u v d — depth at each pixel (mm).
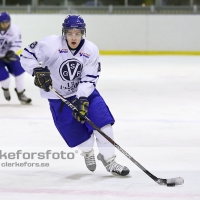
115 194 9930
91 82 11148
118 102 23609
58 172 11820
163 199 9562
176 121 18766
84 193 10016
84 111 10719
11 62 23016
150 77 34219
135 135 16203
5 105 23125
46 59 11141
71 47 10977
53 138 15742
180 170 11945
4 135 16219
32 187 10500
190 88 28781
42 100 24672
